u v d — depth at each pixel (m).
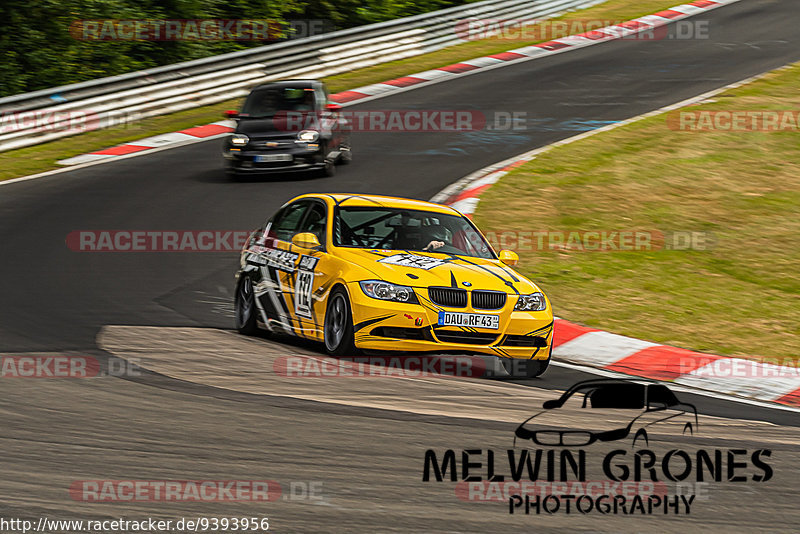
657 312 38.78
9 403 23.41
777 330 36.84
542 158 65.69
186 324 35.12
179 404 23.81
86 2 97.12
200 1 106.50
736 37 116.69
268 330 33.91
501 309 29.66
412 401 25.17
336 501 17.70
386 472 19.45
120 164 68.12
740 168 62.38
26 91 94.31
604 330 36.31
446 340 29.14
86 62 99.69
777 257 46.84
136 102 82.56
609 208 54.84
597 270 44.47
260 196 58.50
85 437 20.91
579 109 82.94
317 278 31.05
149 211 55.03
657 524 17.38
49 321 33.97
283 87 66.00
